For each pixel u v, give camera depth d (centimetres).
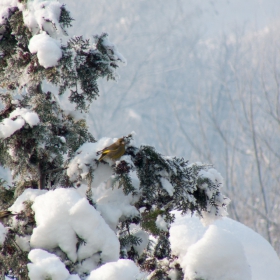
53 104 1188
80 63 1138
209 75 7881
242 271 970
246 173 4431
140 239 1160
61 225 995
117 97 7794
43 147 1098
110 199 1141
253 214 4147
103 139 1123
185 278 976
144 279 900
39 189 1150
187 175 1129
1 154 1136
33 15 1149
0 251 1027
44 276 881
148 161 1120
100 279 878
